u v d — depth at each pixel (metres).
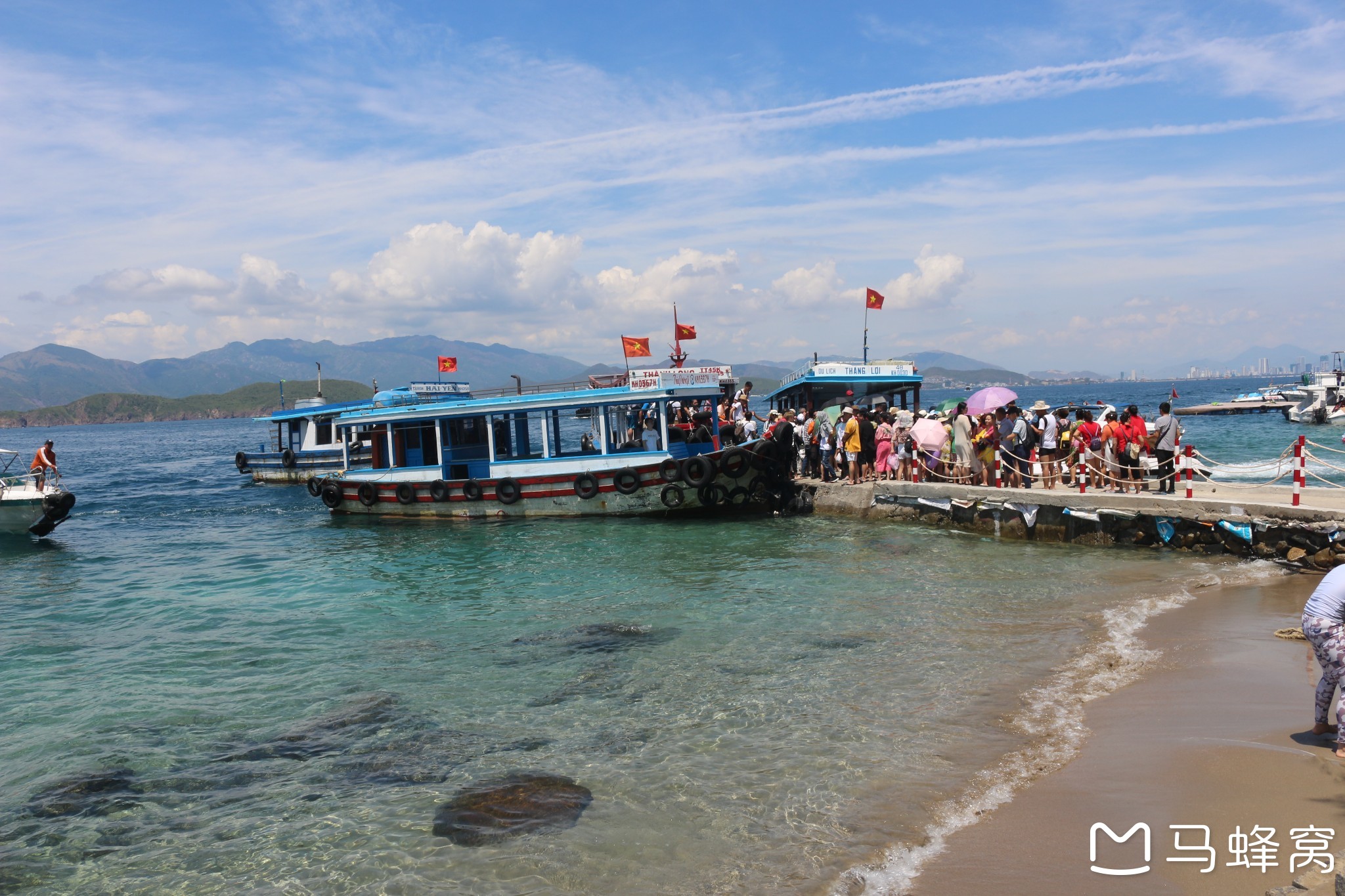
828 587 16.38
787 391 33.84
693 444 26.84
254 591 19.23
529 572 19.67
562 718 10.18
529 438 29.09
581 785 8.30
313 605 17.53
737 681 11.12
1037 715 9.30
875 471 25.89
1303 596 14.01
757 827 7.23
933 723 9.28
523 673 12.04
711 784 8.11
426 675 12.23
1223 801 6.86
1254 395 101.12
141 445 136.25
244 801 8.48
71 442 175.00
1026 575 16.62
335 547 25.09
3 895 7.01
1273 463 30.22
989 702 9.80
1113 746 8.23
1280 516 16.70
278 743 9.96
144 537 29.55
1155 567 16.89
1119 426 21.48
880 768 8.20
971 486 22.48
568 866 6.82
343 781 8.81
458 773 8.80
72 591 20.28
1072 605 14.17
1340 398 71.56
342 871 7.05
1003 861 6.29
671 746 9.11
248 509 37.31
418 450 29.84
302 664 13.22
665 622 14.38
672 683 11.23
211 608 17.67
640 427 27.66
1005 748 8.45
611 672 11.88
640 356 28.53
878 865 6.43
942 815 7.15
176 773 9.26
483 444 29.80
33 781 9.20
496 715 10.44
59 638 15.66
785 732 9.29
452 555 22.44
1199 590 14.84
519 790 8.27
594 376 29.03
